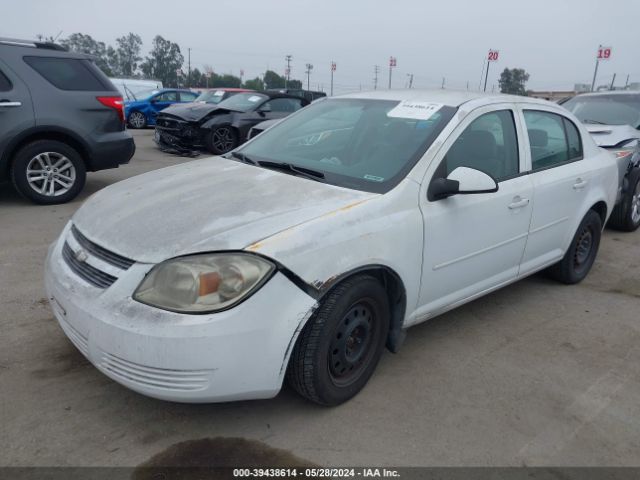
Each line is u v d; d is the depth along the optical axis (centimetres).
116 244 252
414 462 247
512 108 381
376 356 298
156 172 362
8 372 296
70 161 657
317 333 254
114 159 694
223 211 266
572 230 441
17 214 605
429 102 357
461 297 349
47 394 279
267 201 278
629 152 635
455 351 351
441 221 309
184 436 255
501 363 340
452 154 324
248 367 233
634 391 318
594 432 278
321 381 262
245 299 230
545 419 286
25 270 438
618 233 677
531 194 377
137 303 231
